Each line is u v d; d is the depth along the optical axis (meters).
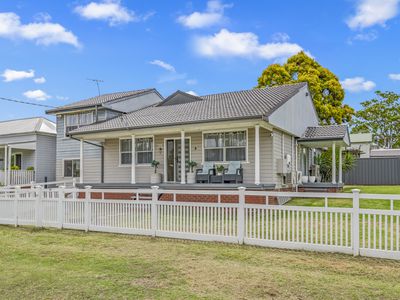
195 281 5.08
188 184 13.79
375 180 23.89
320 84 28.33
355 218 6.35
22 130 23.28
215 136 14.88
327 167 21.44
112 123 16.64
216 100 17.23
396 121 40.28
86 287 4.88
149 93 23.47
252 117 12.03
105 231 8.98
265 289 4.72
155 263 6.05
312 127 18.53
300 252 6.64
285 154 15.21
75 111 21.00
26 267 5.94
